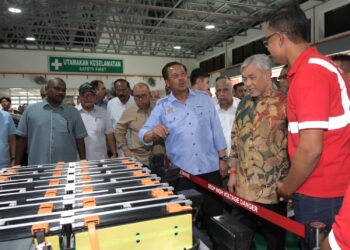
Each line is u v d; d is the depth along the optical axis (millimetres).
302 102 1143
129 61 12641
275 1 7035
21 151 2562
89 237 826
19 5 7461
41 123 2447
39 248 773
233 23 9023
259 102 1706
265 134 1654
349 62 2043
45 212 967
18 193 1173
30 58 11539
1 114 2811
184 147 2080
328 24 7141
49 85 2418
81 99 3047
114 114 3727
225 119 3086
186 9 7598
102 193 1153
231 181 2045
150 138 1924
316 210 1244
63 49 11867
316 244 907
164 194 1106
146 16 8242
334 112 1163
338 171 1204
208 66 12641
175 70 2023
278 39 1278
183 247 931
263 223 1706
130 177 1373
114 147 3270
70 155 2551
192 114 2098
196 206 1160
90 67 12156
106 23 8820
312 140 1116
